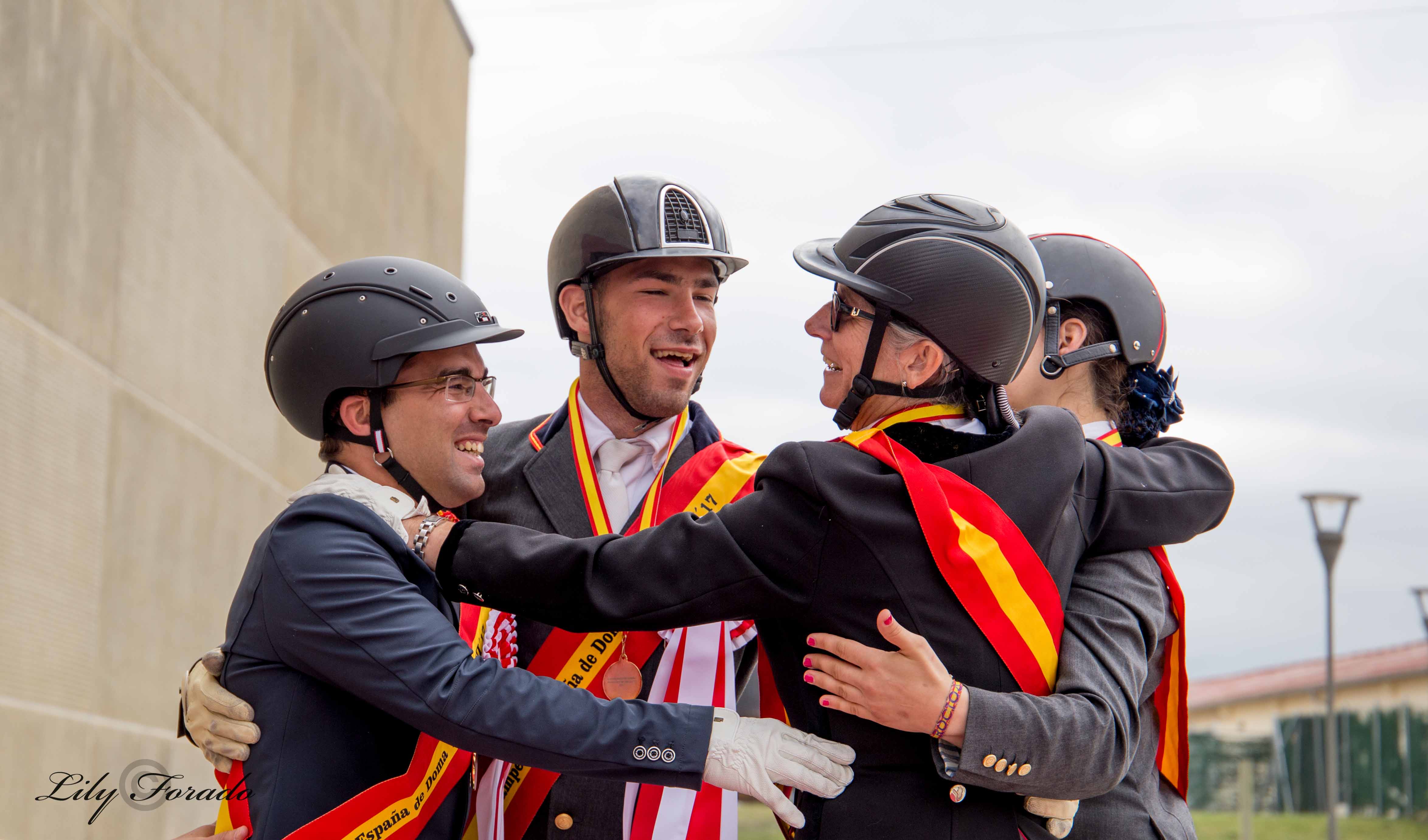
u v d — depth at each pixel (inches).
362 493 88.0
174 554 215.8
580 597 84.7
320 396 90.0
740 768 78.4
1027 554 77.8
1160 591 86.3
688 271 109.3
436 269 93.7
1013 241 82.7
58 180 179.0
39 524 171.3
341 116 301.9
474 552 89.4
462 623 105.8
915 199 84.7
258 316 254.2
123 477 197.3
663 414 111.4
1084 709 75.0
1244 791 551.5
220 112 236.5
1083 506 84.0
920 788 77.4
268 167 258.8
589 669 104.3
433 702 79.1
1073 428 83.7
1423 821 751.7
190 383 223.5
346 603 80.8
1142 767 89.9
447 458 91.0
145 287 205.6
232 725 82.3
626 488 113.0
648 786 101.7
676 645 103.7
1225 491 90.0
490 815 99.0
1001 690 76.9
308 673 82.7
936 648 76.9
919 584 77.5
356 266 91.8
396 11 345.4
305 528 84.0
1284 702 813.2
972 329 80.5
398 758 86.0
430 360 90.0
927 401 83.3
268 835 80.0
